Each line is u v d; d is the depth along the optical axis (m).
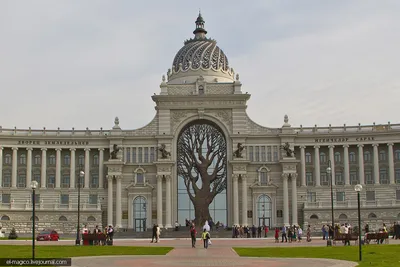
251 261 51.75
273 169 133.75
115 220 132.12
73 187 134.88
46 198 133.88
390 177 132.50
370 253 58.62
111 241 83.00
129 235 119.06
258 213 132.50
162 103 136.38
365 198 132.88
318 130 136.75
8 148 134.88
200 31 151.75
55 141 135.75
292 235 97.44
